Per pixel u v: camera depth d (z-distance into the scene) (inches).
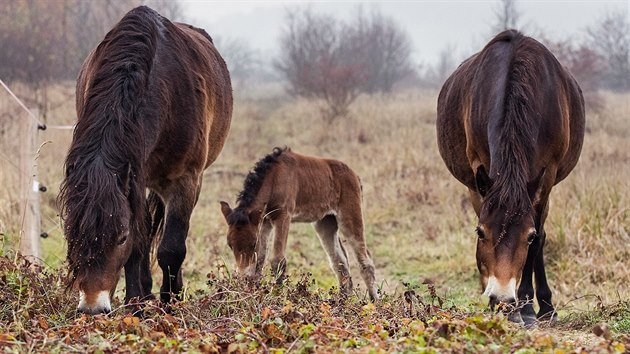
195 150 374.9
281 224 503.8
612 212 613.6
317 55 2130.9
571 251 591.5
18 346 273.1
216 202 855.1
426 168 965.8
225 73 447.5
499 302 329.4
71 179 302.2
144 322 308.0
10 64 1362.0
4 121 891.4
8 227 559.8
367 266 531.8
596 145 1066.7
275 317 310.7
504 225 339.0
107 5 1598.2
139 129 323.0
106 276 300.4
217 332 303.1
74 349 273.0
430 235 721.0
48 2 1531.7
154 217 406.6
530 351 263.0
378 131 1365.7
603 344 274.4
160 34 372.2
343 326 311.7
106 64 337.1
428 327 295.9
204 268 576.4
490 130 376.8
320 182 528.1
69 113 1247.5
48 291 347.3
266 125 1599.4
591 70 1553.9
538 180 352.5
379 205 840.3
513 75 384.5
